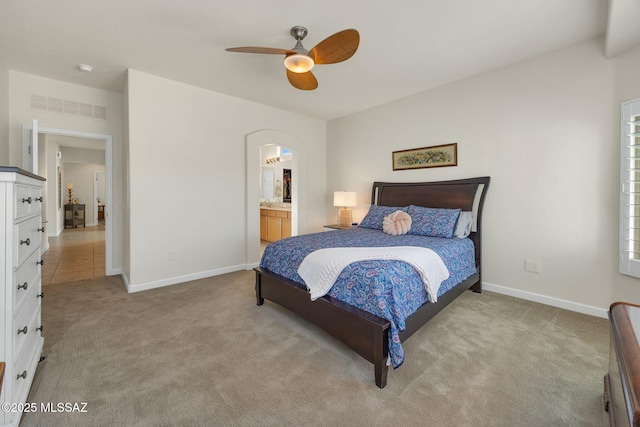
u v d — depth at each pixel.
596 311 2.57
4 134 2.99
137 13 2.17
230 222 4.04
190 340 2.18
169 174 3.46
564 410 1.48
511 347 2.07
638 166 2.29
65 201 9.26
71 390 1.62
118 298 3.04
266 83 3.51
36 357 1.75
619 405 1.04
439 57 2.87
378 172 4.41
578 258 2.66
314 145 5.10
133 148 3.18
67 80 3.41
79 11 2.14
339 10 2.14
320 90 3.75
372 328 1.69
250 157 4.17
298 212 4.90
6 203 1.30
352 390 1.64
